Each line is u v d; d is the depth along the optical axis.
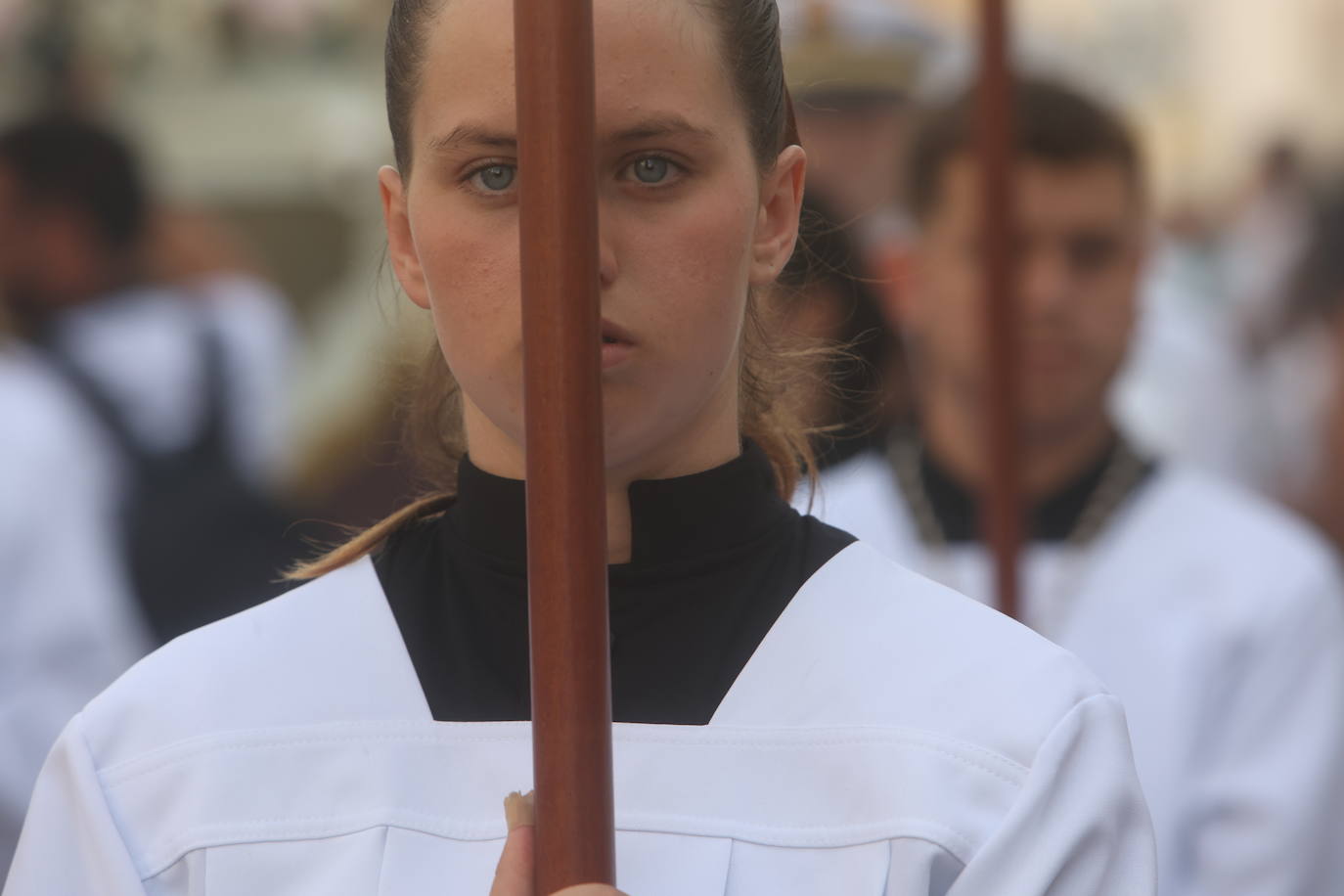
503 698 5.60
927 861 5.14
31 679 12.59
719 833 5.29
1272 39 33.69
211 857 5.44
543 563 4.60
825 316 9.52
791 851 5.26
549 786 4.61
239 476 15.18
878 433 11.45
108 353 15.24
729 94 5.25
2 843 12.36
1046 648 5.53
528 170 4.55
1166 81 33.38
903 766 5.27
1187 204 27.27
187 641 5.97
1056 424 10.73
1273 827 10.20
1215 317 21.97
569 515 4.58
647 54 5.10
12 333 15.30
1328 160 27.59
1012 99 8.30
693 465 5.64
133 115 21.67
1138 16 33.47
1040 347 10.45
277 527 14.91
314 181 21.62
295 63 22.09
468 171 5.21
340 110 21.88
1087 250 10.48
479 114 5.13
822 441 10.78
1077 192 10.38
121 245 16.20
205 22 21.81
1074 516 10.86
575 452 4.57
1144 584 10.67
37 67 21.45
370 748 5.54
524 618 5.66
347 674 5.71
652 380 5.14
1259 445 19.77
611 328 5.09
